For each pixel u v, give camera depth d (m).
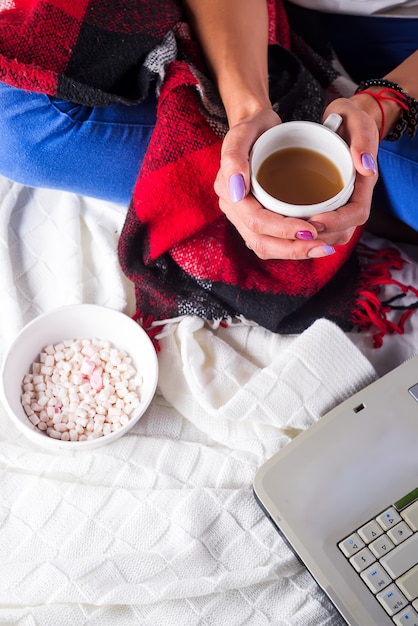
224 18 1.03
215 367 1.10
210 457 1.04
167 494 0.99
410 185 1.08
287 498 0.87
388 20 1.21
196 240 1.11
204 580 0.92
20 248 1.21
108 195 1.16
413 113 0.99
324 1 1.17
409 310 1.16
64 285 1.17
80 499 0.99
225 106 0.99
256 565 0.95
